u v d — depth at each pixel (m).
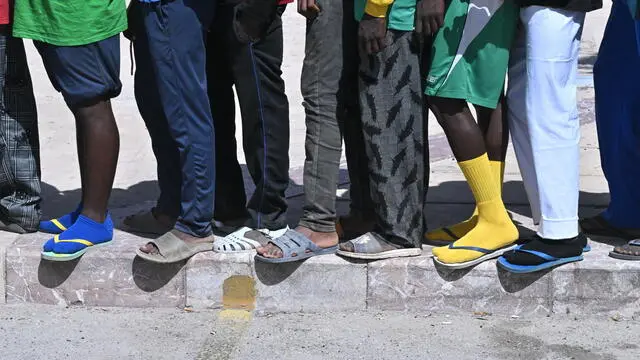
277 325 3.93
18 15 3.89
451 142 3.90
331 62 3.85
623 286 3.91
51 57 3.93
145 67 4.12
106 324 3.96
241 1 3.82
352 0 3.82
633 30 3.98
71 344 3.79
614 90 4.11
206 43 4.09
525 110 3.83
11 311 4.07
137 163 5.71
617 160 4.15
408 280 3.97
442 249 3.92
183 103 3.88
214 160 3.99
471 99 3.77
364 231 4.26
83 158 4.07
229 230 4.29
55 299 4.12
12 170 4.23
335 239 4.04
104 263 4.06
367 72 3.80
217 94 4.17
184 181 3.97
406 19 3.71
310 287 4.01
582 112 6.65
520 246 3.91
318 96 3.89
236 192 4.30
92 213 4.10
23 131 4.23
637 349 3.70
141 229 4.36
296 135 6.33
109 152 4.07
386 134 3.85
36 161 4.29
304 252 3.95
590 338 3.79
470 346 3.73
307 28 3.87
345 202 4.84
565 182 3.83
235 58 3.91
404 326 3.90
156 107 4.15
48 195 5.04
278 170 4.02
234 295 4.05
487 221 3.94
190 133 3.91
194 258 4.03
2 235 4.29
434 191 4.95
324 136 3.93
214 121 4.20
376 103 3.82
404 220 3.94
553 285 3.93
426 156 4.06
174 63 3.82
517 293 3.95
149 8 3.79
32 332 3.89
